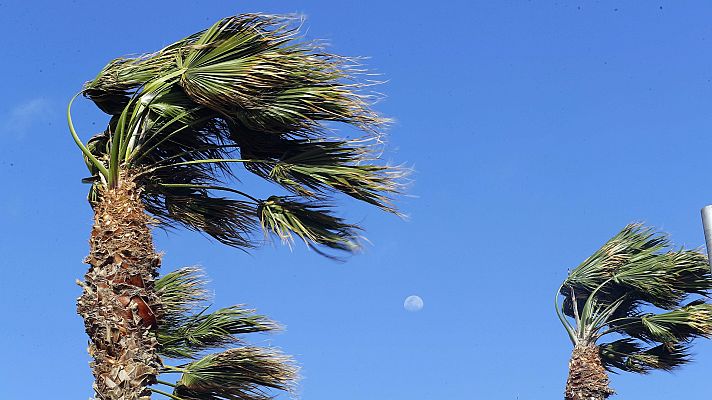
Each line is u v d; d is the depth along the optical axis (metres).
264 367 7.55
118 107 7.22
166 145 7.33
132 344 6.31
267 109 6.73
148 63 7.09
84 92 7.05
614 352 14.96
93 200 7.07
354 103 6.67
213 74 6.67
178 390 7.73
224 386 7.63
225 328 8.70
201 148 7.34
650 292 14.45
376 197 6.88
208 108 7.11
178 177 7.48
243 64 6.61
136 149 6.91
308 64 6.67
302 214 7.20
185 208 7.64
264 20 6.82
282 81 6.62
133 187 6.77
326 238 7.20
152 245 6.68
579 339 14.91
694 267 14.19
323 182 6.94
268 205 7.27
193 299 8.75
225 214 7.64
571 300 15.26
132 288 6.42
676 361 14.87
